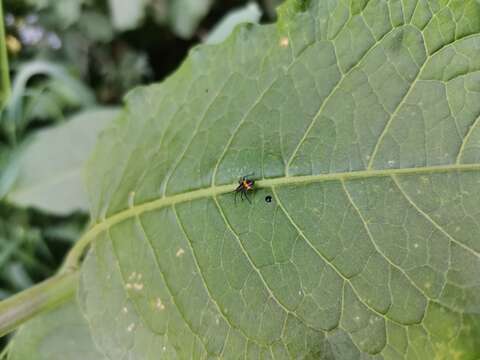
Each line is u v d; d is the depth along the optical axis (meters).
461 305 0.10
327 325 0.11
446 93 0.10
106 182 0.15
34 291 0.15
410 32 0.11
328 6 0.12
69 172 0.21
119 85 0.29
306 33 0.12
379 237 0.11
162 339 0.13
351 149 0.11
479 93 0.10
